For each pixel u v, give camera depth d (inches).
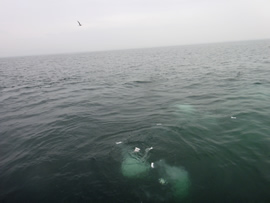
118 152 325.1
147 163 290.8
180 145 333.1
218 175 254.8
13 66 2388.0
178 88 741.3
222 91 643.5
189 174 261.3
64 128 430.6
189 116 454.6
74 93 761.6
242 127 376.2
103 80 1012.5
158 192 233.6
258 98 535.2
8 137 403.2
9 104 660.1
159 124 422.9
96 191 239.1
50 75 1330.0
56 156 322.0
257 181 238.1
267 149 300.5
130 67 1558.8
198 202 215.8
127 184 249.1
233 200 213.9
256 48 2827.3
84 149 340.2
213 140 340.8
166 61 1884.8
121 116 485.7
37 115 530.9
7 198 234.7
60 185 252.8
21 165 301.9
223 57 1843.0
